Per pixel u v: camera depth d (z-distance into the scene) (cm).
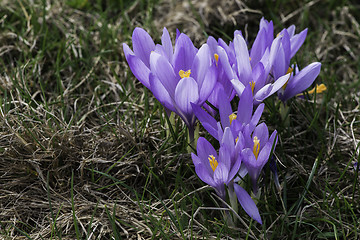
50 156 58
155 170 58
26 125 59
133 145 59
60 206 56
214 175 53
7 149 58
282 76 56
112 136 59
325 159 59
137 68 55
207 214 57
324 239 56
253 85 56
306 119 62
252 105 54
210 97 56
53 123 60
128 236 55
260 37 57
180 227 54
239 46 55
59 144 58
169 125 58
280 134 59
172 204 57
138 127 60
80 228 56
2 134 59
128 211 56
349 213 56
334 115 63
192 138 56
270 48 58
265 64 56
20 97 62
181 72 55
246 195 53
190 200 56
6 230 55
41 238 55
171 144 58
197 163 53
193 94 54
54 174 58
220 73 56
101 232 55
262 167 54
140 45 57
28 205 57
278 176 58
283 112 60
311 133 61
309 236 55
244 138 54
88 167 58
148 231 55
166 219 56
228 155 53
